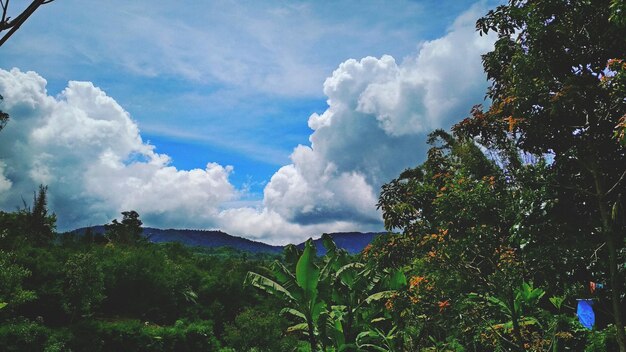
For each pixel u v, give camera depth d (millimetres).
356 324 15039
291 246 16312
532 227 7039
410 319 10703
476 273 8148
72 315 26750
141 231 57531
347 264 15000
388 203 12961
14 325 21422
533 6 6043
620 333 5551
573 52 6016
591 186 6805
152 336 28188
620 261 6625
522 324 9016
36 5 1604
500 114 8055
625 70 4875
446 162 14211
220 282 41125
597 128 6137
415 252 11656
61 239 40281
